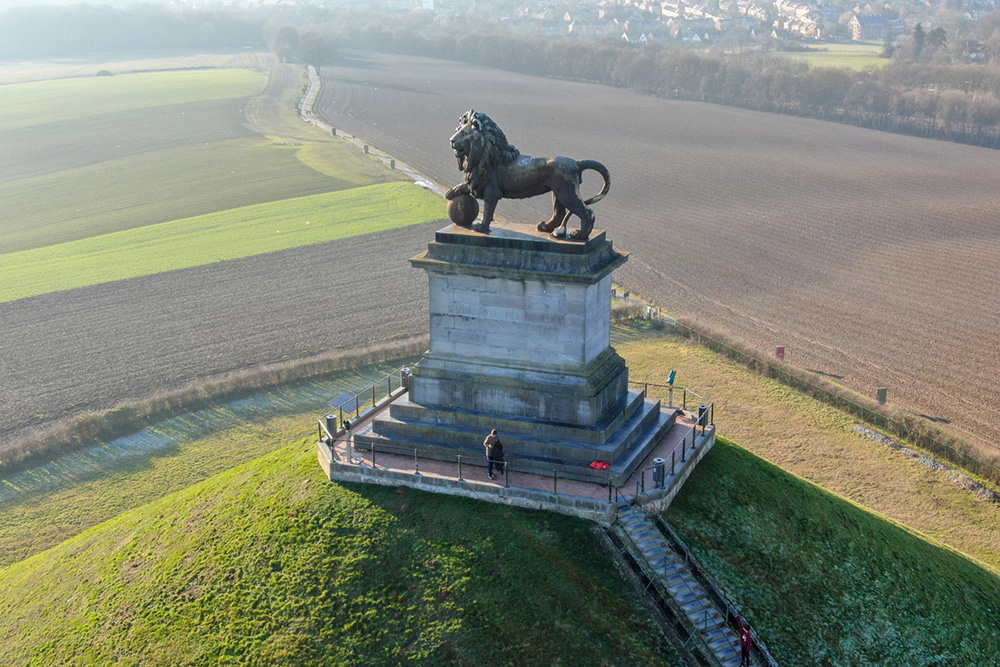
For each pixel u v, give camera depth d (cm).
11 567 4638
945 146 16800
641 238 11244
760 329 8056
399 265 10219
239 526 4097
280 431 6228
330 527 3956
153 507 4631
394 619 3553
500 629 3472
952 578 4091
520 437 4131
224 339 8075
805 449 5778
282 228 12112
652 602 3575
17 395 7019
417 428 4284
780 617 3675
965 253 10325
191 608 3738
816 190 13675
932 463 5591
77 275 10294
